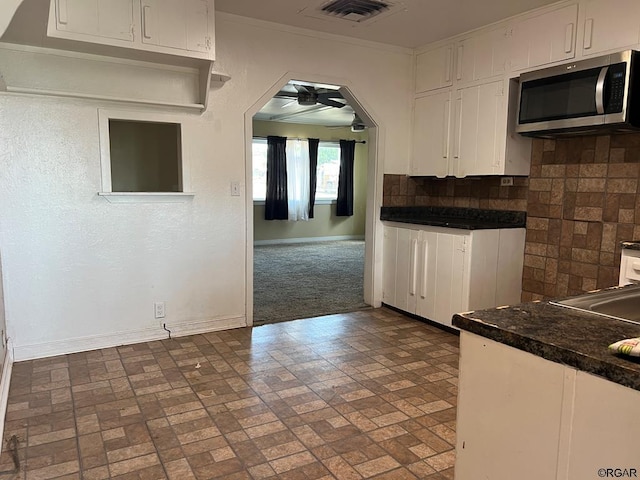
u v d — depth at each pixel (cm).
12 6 158
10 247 285
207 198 344
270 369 287
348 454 200
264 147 892
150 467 189
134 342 330
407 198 439
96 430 216
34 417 226
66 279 304
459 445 118
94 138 301
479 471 113
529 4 309
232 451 201
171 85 319
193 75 325
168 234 334
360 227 1013
